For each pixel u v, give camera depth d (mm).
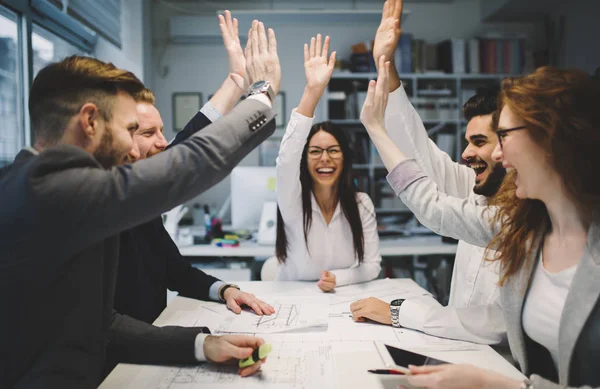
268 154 4402
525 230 851
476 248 1286
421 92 3988
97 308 752
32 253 599
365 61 3979
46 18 2732
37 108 695
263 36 972
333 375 803
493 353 899
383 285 1567
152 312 1284
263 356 808
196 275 1398
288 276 1772
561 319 727
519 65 4105
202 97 4414
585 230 760
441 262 3203
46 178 590
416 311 1053
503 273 877
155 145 1217
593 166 698
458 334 977
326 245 1729
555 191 752
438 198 970
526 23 4527
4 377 664
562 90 688
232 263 2783
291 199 1604
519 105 718
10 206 583
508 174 925
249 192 3023
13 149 2512
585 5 3754
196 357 859
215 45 4398
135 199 621
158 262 1348
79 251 639
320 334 1022
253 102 818
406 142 1371
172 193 656
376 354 893
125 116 738
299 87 4406
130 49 3877
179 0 4387
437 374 674
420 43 4082
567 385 724
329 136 1725
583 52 3812
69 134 690
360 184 3922
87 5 3258
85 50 3367
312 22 3969
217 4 4418
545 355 855
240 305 1253
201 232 3396
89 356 749
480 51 4094
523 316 846
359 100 3965
